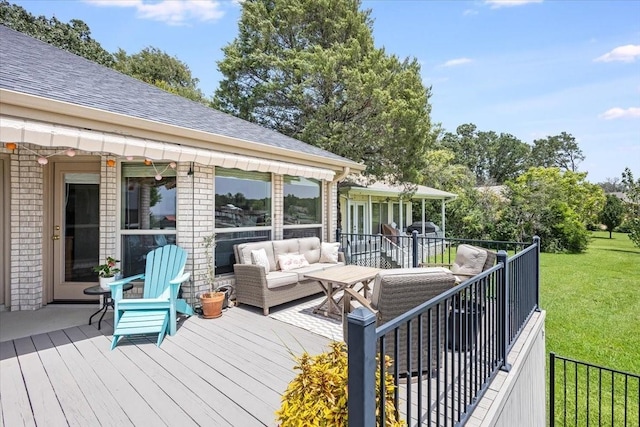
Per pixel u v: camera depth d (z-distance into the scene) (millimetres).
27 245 5023
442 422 2436
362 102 11750
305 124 12945
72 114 3461
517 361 3352
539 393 4648
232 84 14203
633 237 17969
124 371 3115
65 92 3736
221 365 3252
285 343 3834
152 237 5156
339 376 1685
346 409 1585
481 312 2750
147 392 2754
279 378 3002
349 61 12156
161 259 4660
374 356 1426
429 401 1957
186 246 5035
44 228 5219
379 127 11812
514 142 44156
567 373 6578
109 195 5070
